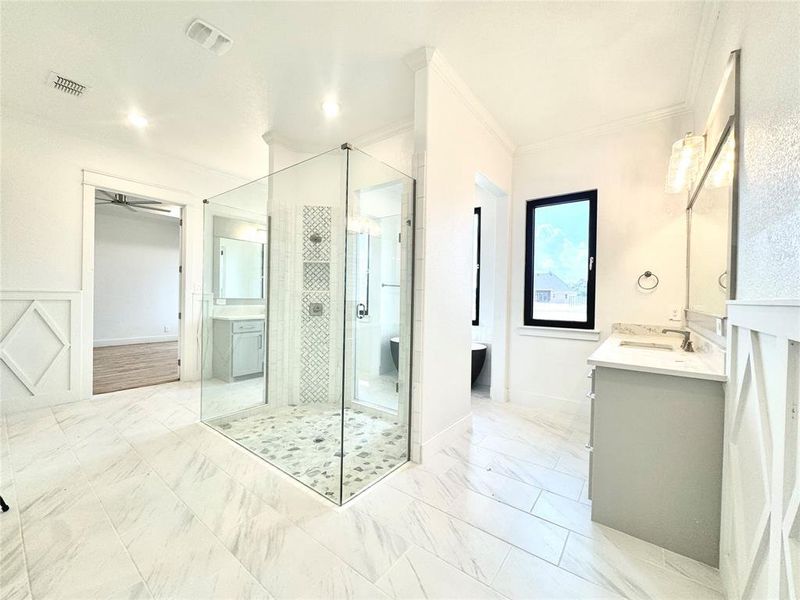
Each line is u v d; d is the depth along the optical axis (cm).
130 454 216
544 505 168
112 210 646
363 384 258
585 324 301
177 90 247
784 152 90
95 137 320
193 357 397
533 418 290
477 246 409
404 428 220
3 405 279
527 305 330
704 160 185
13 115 277
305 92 248
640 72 217
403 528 150
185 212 388
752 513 98
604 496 154
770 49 102
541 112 266
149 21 185
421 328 213
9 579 119
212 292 320
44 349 297
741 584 103
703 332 191
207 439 241
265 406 298
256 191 308
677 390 140
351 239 254
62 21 184
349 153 250
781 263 90
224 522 152
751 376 102
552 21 179
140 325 688
